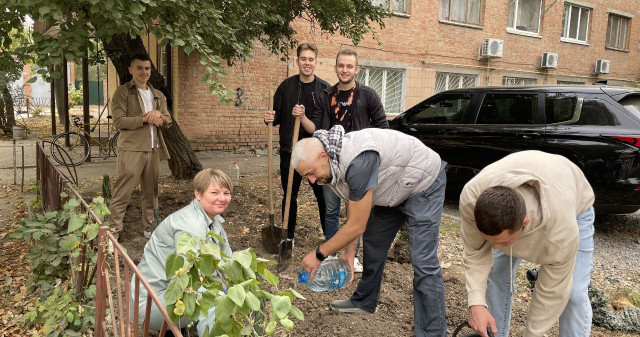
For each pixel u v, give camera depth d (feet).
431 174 9.09
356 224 8.45
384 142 8.65
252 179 26.63
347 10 21.91
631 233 18.40
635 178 15.67
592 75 57.36
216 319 4.99
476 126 19.83
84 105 36.27
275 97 14.69
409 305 11.45
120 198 14.88
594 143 16.35
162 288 8.34
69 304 9.75
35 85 87.76
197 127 33.94
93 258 9.29
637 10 60.29
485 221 6.08
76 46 10.89
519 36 48.93
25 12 11.44
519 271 13.96
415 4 40.86
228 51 17.67
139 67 14.80
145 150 14.85
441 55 43.55
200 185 8.54
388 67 40.50
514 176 6.89
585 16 55.57
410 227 9.34
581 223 8.00
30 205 19.53
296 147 8.41
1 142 41.60
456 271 13.85
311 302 11.42
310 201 21.27
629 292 12.48
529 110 18.43
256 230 16.88
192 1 12.76
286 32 23.53
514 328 10.62
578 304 8.05
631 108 16.44
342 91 13.25
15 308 11.44
